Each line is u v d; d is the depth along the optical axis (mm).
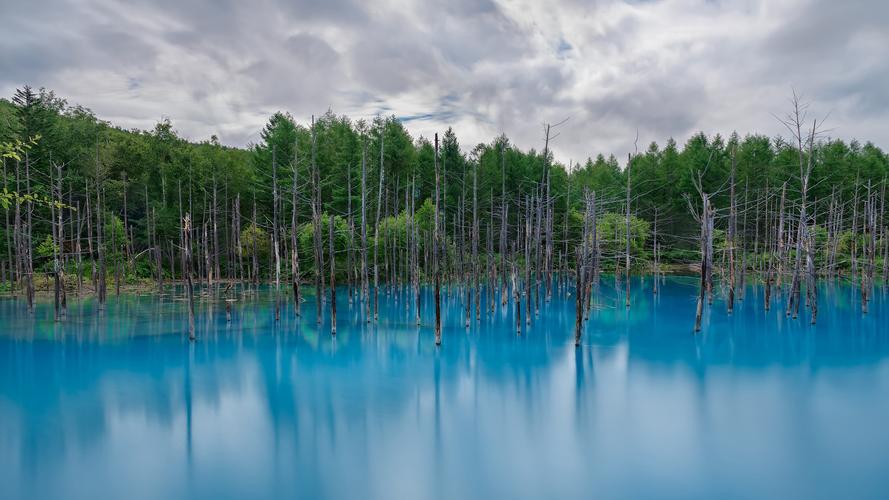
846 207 67188
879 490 12617
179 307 42625
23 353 26781
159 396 20188
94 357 26031
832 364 24422
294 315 39469
